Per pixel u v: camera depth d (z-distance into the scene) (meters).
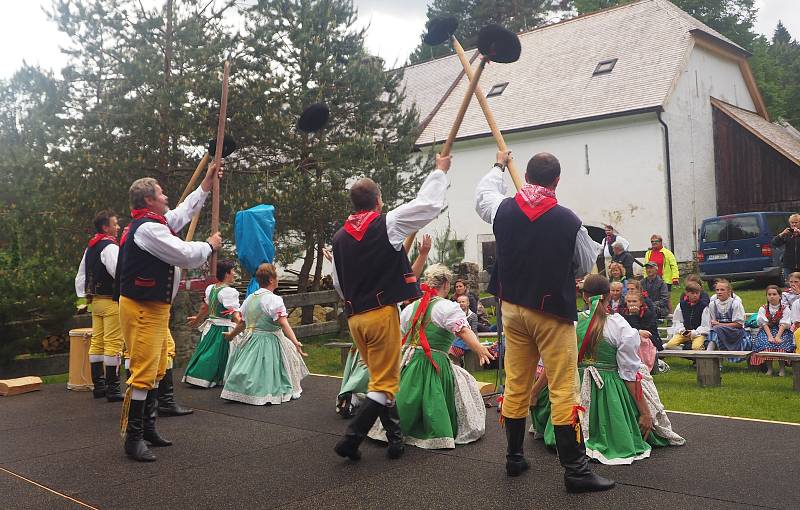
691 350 7.73
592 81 18.86
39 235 8.95
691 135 18.11
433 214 3.74
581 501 3.17
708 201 18.59
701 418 4.83
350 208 10.16
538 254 3.28
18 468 3.86
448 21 4.02
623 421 3.87
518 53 3.75
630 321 7.46
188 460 4.00
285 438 4.53
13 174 8.94
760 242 14.06
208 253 4.19
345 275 3.85
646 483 3.40
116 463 3.95
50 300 7.20
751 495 3.20
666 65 17.86
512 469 3.57
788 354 6.30
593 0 31.38
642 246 17.12
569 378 3.32
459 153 20.02
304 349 9.78
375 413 3.82
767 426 4.57
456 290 8.68
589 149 17.89
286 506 3.19
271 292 6.00
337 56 10.78
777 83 36.31
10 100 9.45
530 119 18.81
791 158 18.06
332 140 10.74
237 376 5.81
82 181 8.85
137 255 4.07
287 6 10.27
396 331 3.81
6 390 6.29
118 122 9.03
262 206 7.57
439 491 3.36
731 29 30.48
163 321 4.16
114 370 5.95
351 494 3.34
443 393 4.30
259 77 9.95
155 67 9.05
